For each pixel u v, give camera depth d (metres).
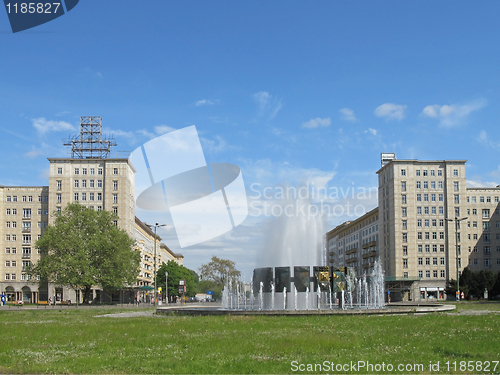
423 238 129.25
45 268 92.00
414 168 131.50
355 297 61.91
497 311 45.28
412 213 130.00
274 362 15.96
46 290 124.50
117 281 93.19
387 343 20.02
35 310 63.53
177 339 22.12
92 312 55.38
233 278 134.38
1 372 15.02
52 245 93.94
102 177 125.44
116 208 124.12
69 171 125.50
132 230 133.50
